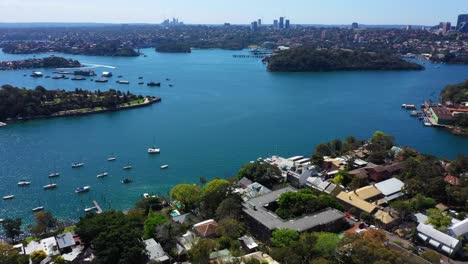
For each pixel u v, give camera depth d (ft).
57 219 401.70
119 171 531.50
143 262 287.48
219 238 316.60
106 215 320.50
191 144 647.97
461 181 407.64
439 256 279.28
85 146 639.35
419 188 397.80
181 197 394.93
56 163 560.20
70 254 312.09
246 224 347.36
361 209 363.15
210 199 378.32
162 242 316.19
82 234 307.78
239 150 616.80
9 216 410.72
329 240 274.98
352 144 568.00
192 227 342.44
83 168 541.75
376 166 469.57
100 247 280.92
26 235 366.02
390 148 555.28
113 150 618.03
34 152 608.19
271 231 314.96
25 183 485.97
